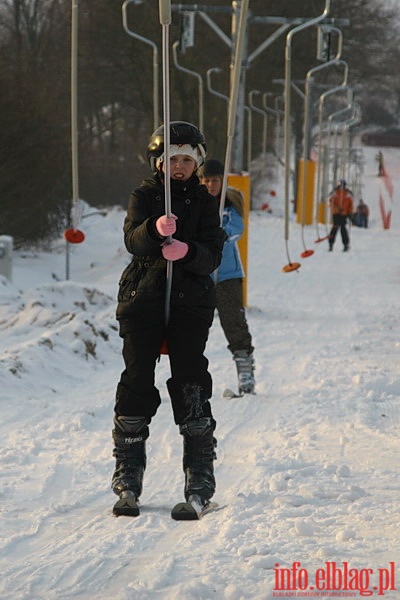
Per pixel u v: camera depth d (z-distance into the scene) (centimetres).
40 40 7494
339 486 1093
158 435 1419
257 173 11356
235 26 2997
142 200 988
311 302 3528
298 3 7069
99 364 2020
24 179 4256
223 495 1083
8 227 4316
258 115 8988
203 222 989
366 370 1998
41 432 1419
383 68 8281
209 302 994
